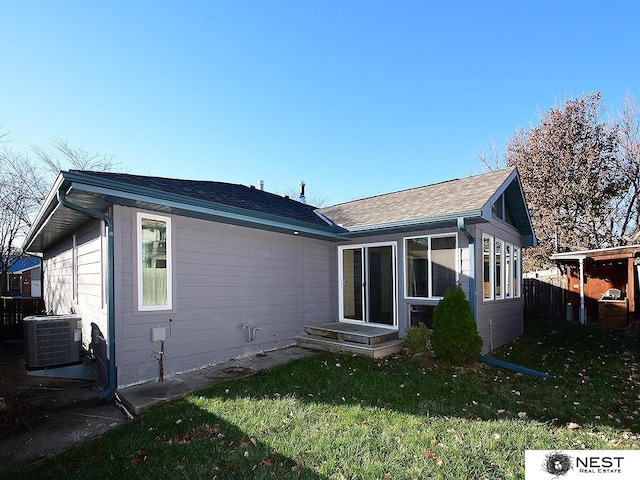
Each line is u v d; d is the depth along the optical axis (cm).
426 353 690
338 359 665
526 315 1475
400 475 295
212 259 655
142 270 557
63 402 500
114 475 300
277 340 772
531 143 1938
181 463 315
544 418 418
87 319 672
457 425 392
